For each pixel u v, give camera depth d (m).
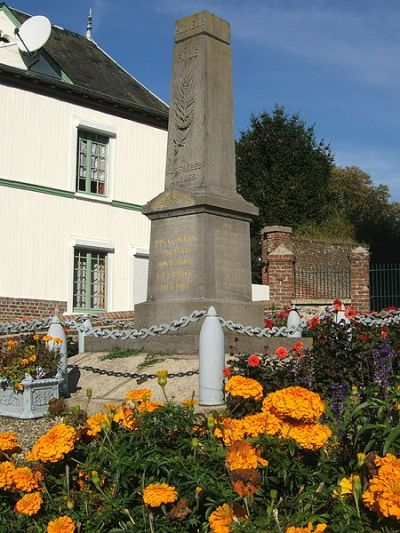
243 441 3.67
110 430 4.29
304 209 32.12
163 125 24.50
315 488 3.72
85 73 23.94
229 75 11.68
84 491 3.91
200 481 3.70
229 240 10.99
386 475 3.20
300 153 32.62
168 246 11.02
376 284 22.14
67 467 3.96
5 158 20.06
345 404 5.24
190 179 11.12
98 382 8.98
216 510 3.47
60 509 3.81
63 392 8.40
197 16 11.50
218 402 7.02
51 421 7.64
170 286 10.89
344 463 3.96
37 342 8.44
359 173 43.78
